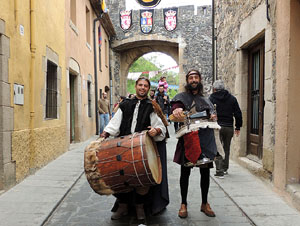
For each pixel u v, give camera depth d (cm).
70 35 836
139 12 1762
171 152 768
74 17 920
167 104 887
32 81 520
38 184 455
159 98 881
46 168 568
